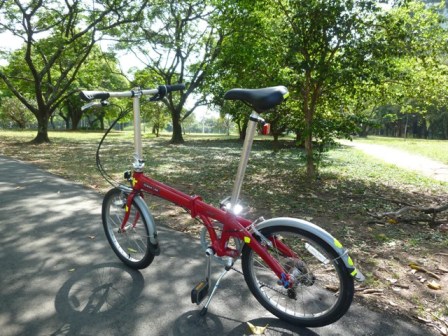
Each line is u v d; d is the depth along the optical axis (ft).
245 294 9.09
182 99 64.44
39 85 49.08
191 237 12.82
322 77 21.45
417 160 40.96
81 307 8.27
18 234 12.41
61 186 19.71
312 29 20.95
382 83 23.21
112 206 10.73
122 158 33.83
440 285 9.91
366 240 13.30
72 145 48.96
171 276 9.86
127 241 11.18
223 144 63.00
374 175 28.68
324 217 16.17
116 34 49.96
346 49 21.20
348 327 7.88
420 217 16.61
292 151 49.39
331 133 23.31
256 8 24.61
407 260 11.55
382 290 9.53
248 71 25.02
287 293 8.00
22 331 7.38
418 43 21.76
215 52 53.26
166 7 51.16
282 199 19.45
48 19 48.62
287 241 12.00
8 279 9.38
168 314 8.16
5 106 122.72
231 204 8.03
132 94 9.04
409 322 8.13
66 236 12.35
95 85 68.95
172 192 8.87
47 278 9.50
